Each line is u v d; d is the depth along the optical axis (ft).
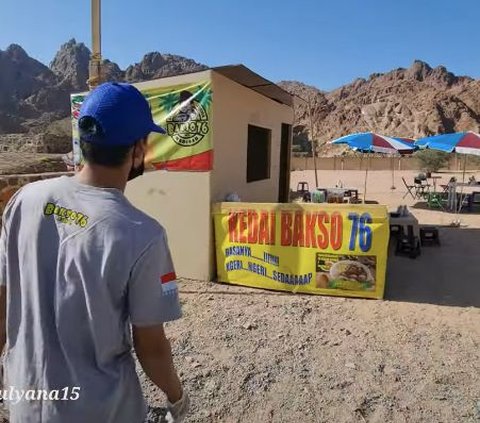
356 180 97.09
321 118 552.41
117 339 4.60
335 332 14.90
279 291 19.31
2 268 4.99
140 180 21.45
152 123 4.86
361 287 18.28
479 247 27.71
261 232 19.47
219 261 20.44
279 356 13.16
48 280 4.51
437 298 18.49
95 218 4.40
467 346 13.88
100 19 22.00
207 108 19.60
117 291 4.44
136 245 4.41
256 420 10.27
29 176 23.39
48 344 4.49
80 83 625.82
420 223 37.01
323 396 11.14
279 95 27.86
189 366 12.50
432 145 40.63
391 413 10.47
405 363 12.77
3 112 487.61
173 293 4.72
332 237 18.44
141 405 5.00
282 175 35.63
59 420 4.42
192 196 20.47
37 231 4.54
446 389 11.43
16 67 609.83
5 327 5.11
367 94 590.55
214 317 16.14
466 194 52.11
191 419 10.25
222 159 21.63
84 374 4.45
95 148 4.52
